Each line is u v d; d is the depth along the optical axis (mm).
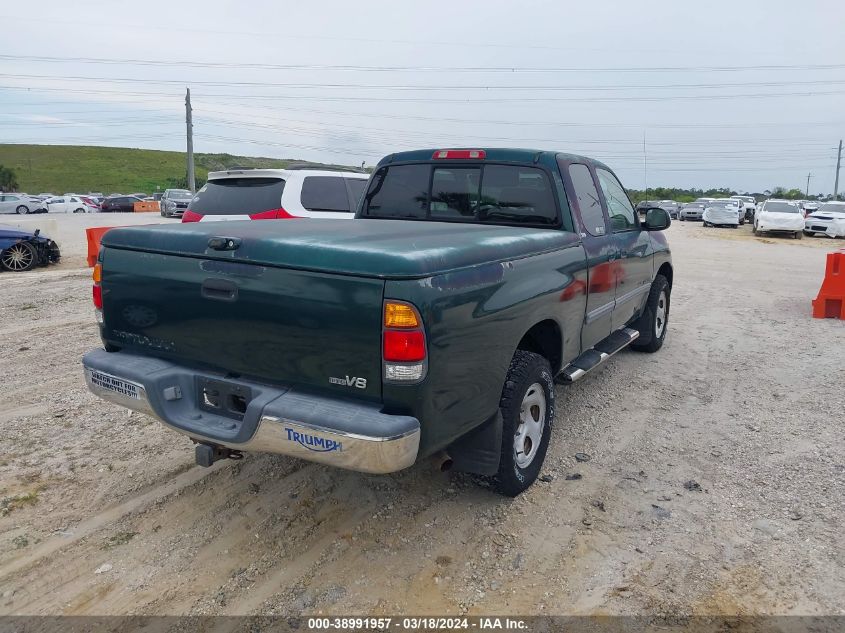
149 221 31828
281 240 3055
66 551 3398
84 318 8609
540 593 3086
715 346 7531
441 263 2924
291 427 2891
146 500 3906
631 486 4113
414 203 5070
